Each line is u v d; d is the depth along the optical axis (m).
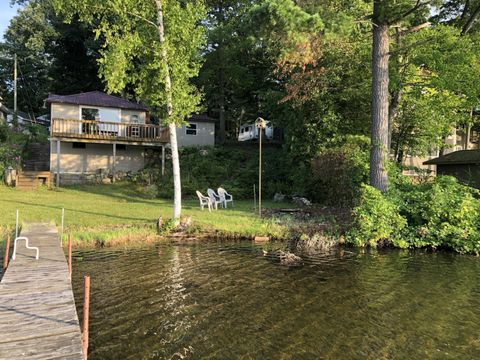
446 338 5.39
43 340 3.89
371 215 11.79
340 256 10.19
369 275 8.37
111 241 10.80
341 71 18.98
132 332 5.38
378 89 13.55
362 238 11.58
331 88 19.33
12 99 43.84
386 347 5.11
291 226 12.52
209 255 9.82
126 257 9.45
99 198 19.14
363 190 12.70
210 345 5.06
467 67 16.53
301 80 18.97
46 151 27.09
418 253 10.80
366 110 19.83
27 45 39.06
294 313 6.16
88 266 8.58
